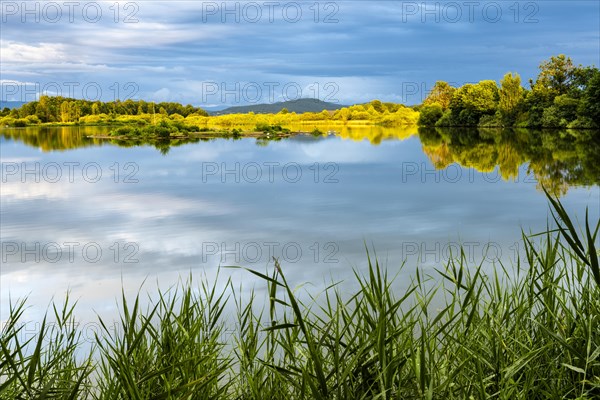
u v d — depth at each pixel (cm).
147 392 149
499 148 2705
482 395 134
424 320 175
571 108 4028
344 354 144
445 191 1384
